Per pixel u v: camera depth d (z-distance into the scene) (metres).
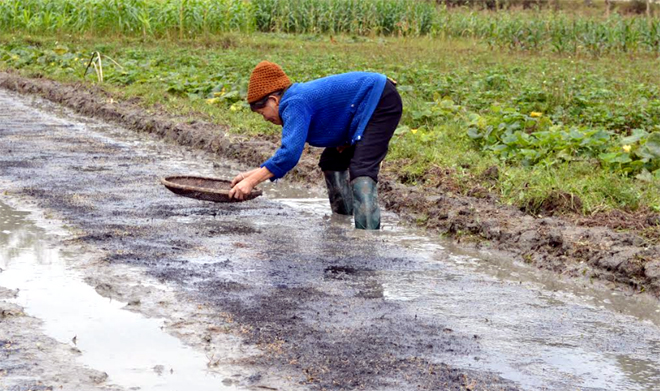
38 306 5.26
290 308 5.32
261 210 8.10
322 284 5.84
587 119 12.42
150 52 23.67
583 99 13.12
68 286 5.66
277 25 32.69
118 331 4.88
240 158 10.75
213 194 6.85
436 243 7.08
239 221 7.61
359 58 22.36
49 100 16.50
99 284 5.66
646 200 8.02
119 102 15.06
